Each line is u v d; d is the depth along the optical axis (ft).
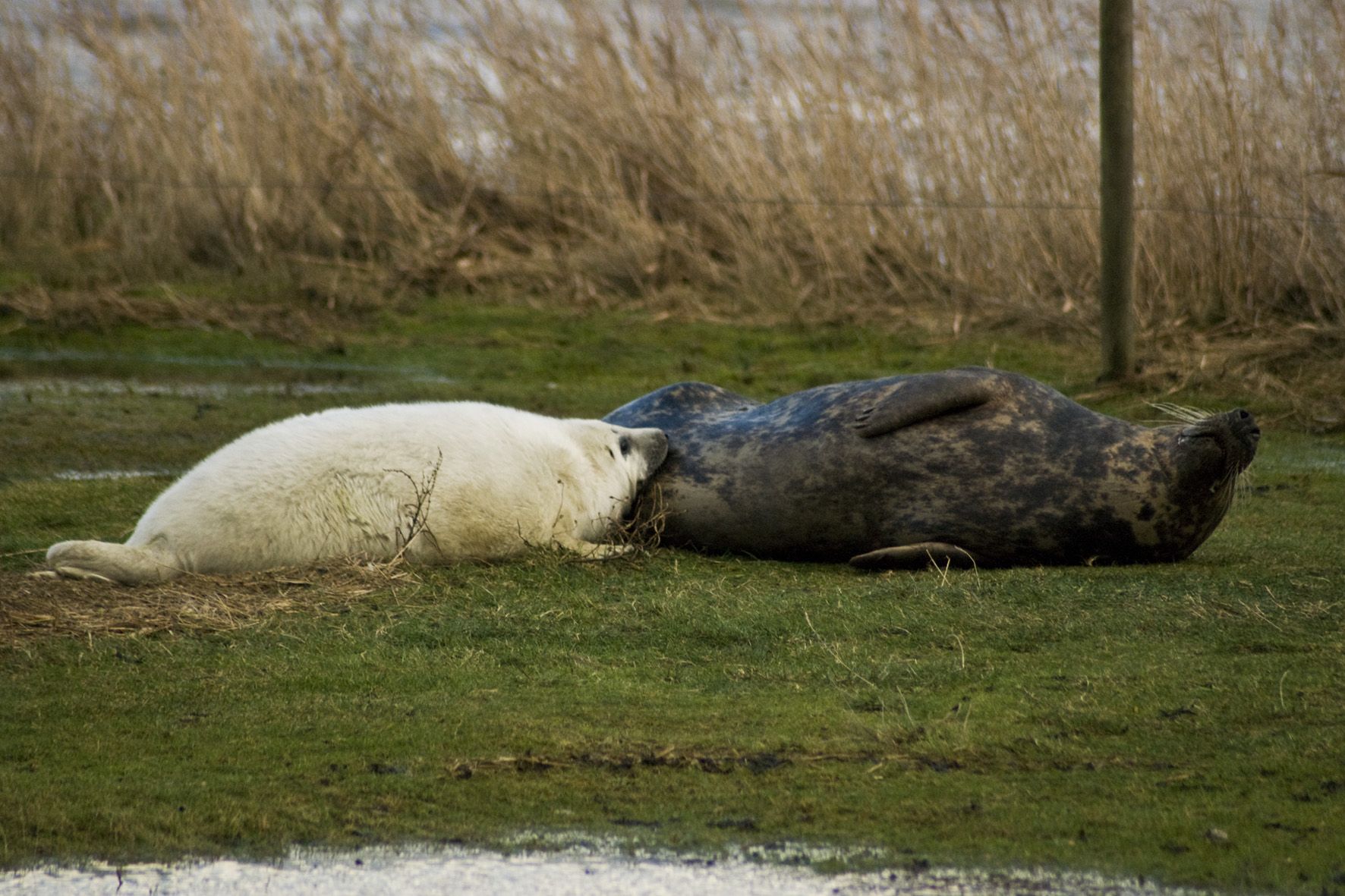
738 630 63.57
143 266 175.22
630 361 148.46
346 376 140.87
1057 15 169.27
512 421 77.51
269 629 62.44
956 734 50.39
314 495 70.33
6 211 182.09
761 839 42.52
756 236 176.55
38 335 152.46
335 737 50.16
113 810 43.83
